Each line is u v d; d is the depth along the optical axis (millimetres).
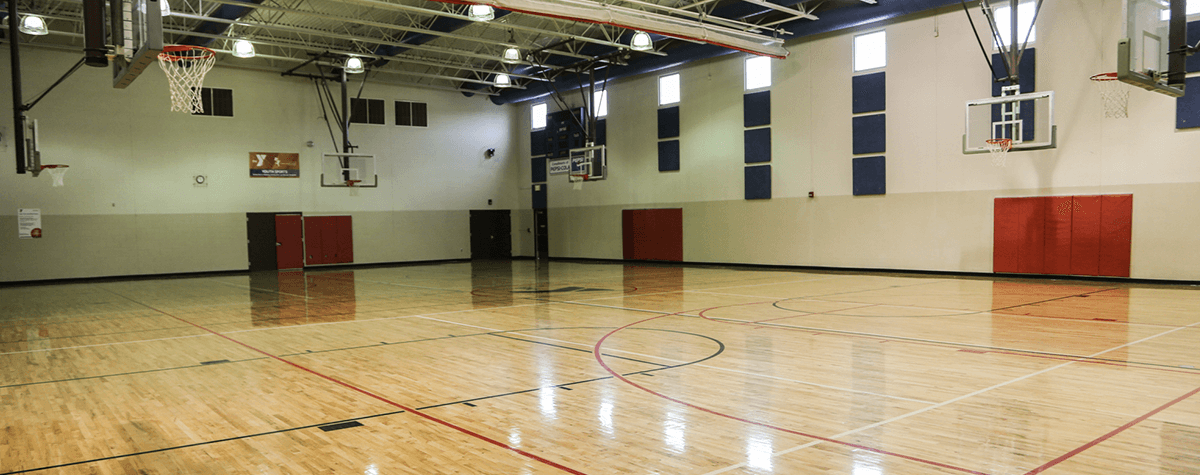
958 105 16234
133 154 20453
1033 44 15312
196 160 21406
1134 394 5617
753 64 20016
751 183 20188
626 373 6660
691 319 10141
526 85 25703
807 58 18812
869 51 17719
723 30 16594
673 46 20922
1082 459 4133
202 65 14680
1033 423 4871
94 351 8469
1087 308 10656
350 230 24031
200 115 21453
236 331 9836
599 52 21672
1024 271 15594
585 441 4637
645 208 23172
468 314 11148
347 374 6879
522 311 11406
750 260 20391
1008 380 6148
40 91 19047
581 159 24859
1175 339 8023
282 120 22781
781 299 12391
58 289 17328
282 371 7086
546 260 26188
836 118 18328
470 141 26688
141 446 4727
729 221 20828
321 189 23531
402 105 25078
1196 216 13500
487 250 27297
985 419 4977
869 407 5340
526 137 27547
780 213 19609
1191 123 13445
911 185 17109
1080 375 6301
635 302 12336
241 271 22172
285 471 4180
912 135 17016
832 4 17844
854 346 7852
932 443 4465
